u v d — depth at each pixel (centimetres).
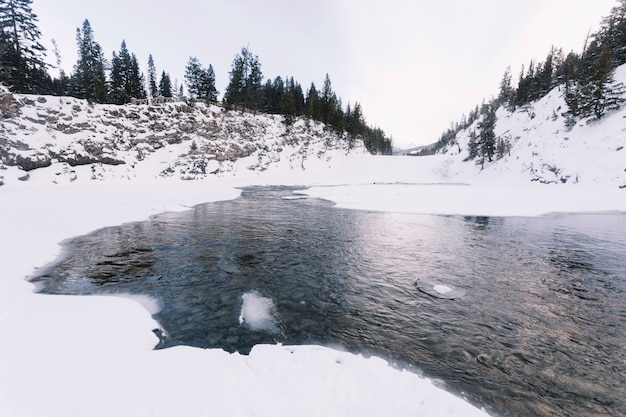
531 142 4847
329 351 436
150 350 440
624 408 347
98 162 3391
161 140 4322
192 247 1062
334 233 1318
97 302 605
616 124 3569
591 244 1170
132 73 6069
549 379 400
